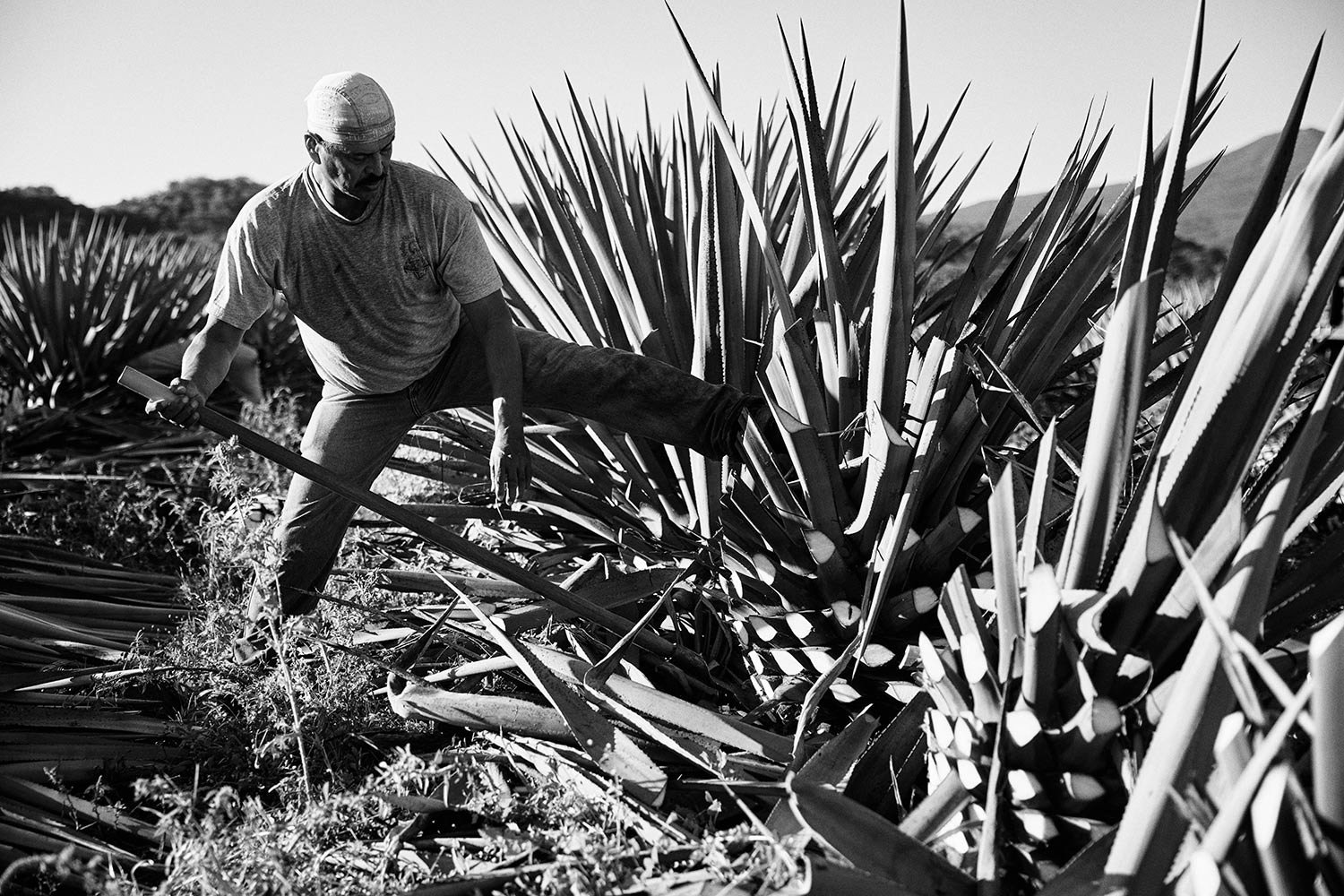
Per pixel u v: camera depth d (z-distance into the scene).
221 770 2.70
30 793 2.56
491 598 3.42
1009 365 2.82
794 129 2.62
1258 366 1.80
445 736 2.87
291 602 3.28
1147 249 2.10
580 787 2.38
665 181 4.59
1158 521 1.81
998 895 1.88
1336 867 1.52
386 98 2.67
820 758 2.38
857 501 2.77
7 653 3.36
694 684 3.00
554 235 4.22
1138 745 1.94
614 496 3.64
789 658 2.79
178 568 4.77
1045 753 1.97
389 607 3.52
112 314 9.42
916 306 3.79
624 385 2.98
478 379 3.24
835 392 2.78
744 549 3.00
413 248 2.87
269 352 11.48
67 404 9.05
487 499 4.24
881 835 1.91
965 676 2.15
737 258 3.07
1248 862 1.62
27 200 36.00
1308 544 3.41
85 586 4.15
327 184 2.75
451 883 2.04
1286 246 1.73
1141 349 1.77
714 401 2.93
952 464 2.71
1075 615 1.85
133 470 6.09
